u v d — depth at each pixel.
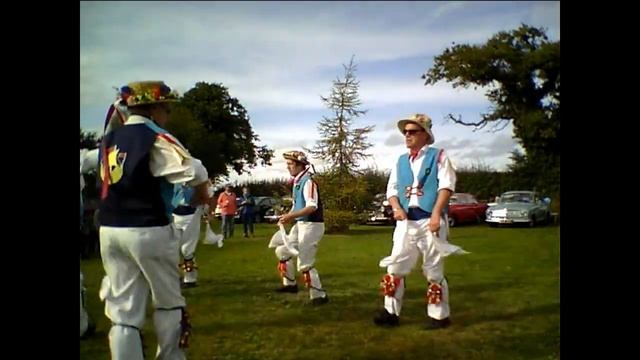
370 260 7.81
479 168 21.19
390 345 3.86
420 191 4.44
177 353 2.95
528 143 21.02
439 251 4.30
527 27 21.05
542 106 21.23
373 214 9.30
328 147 8.23
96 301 5.25
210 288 6.02
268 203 14.30
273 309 4.95
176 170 2.81
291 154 5.46
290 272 5.79
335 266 7.36
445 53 20.55
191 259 6.15
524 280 6.21
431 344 3.87
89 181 5.91
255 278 6.71
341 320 4.57
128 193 2.81
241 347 3.82
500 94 21.28
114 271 2.85
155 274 2.85
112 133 2.95
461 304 5.06
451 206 16.16
